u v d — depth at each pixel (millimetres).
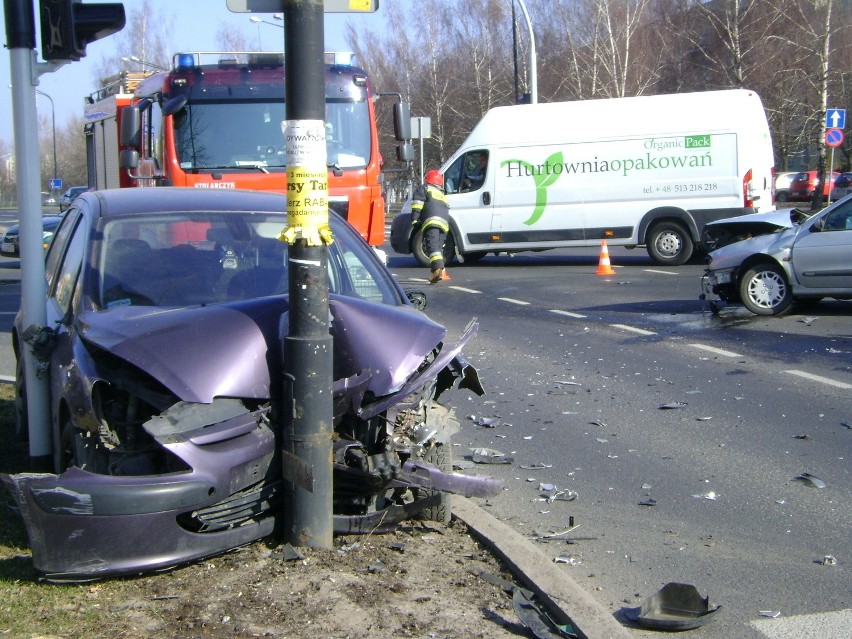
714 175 20562
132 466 4531
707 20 40875
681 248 20906
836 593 4781
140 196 6230
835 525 5688
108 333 4723
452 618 4160
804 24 35562
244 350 4617
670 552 5320
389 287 5934
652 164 20812
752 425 7840
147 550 4273
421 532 5227
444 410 5355
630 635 4074
